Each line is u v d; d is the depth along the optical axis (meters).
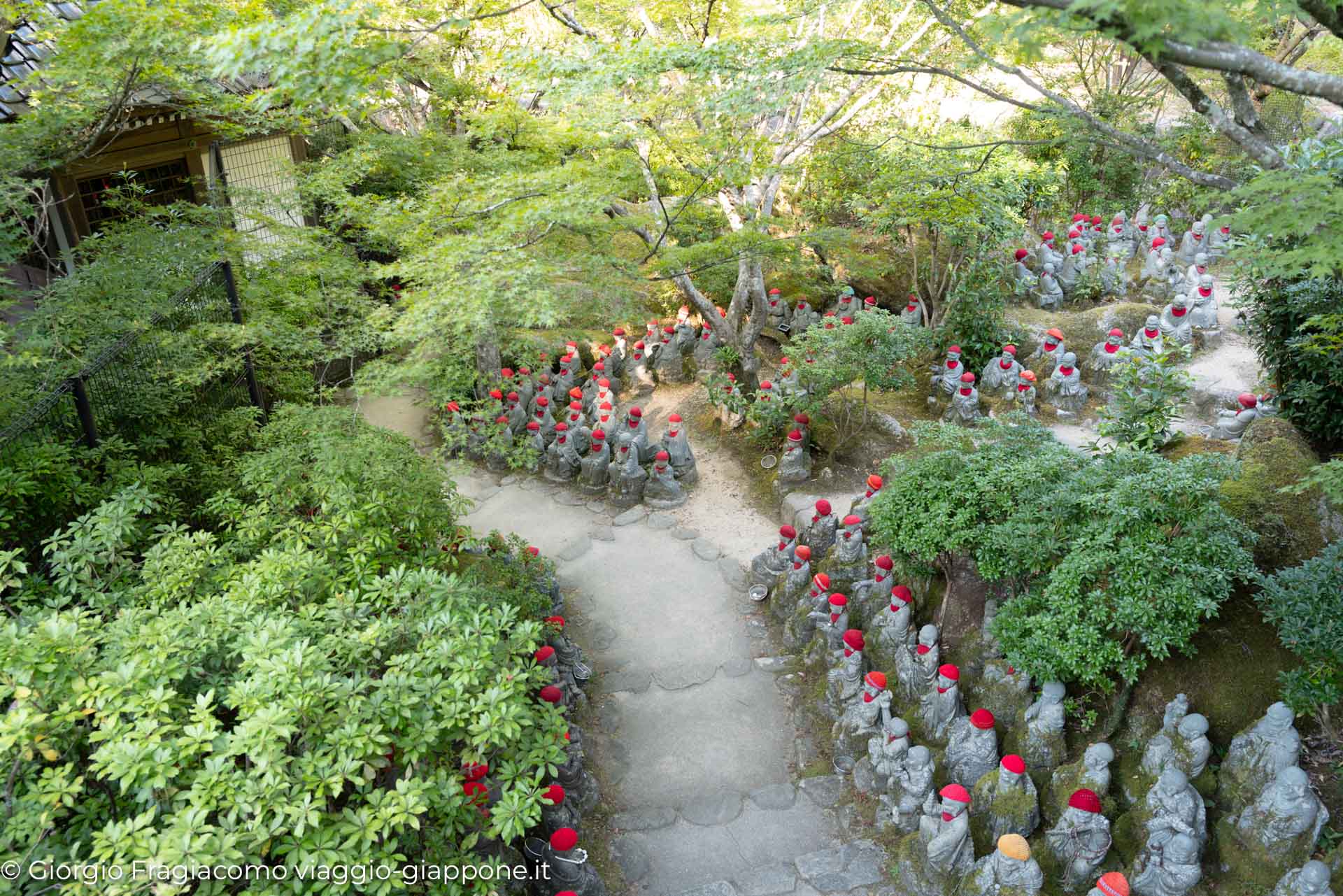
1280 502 10.45
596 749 11.31
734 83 10.15
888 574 11.89
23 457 8.97
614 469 16.25
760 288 17.11
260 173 18.08
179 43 10.23
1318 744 8.62
